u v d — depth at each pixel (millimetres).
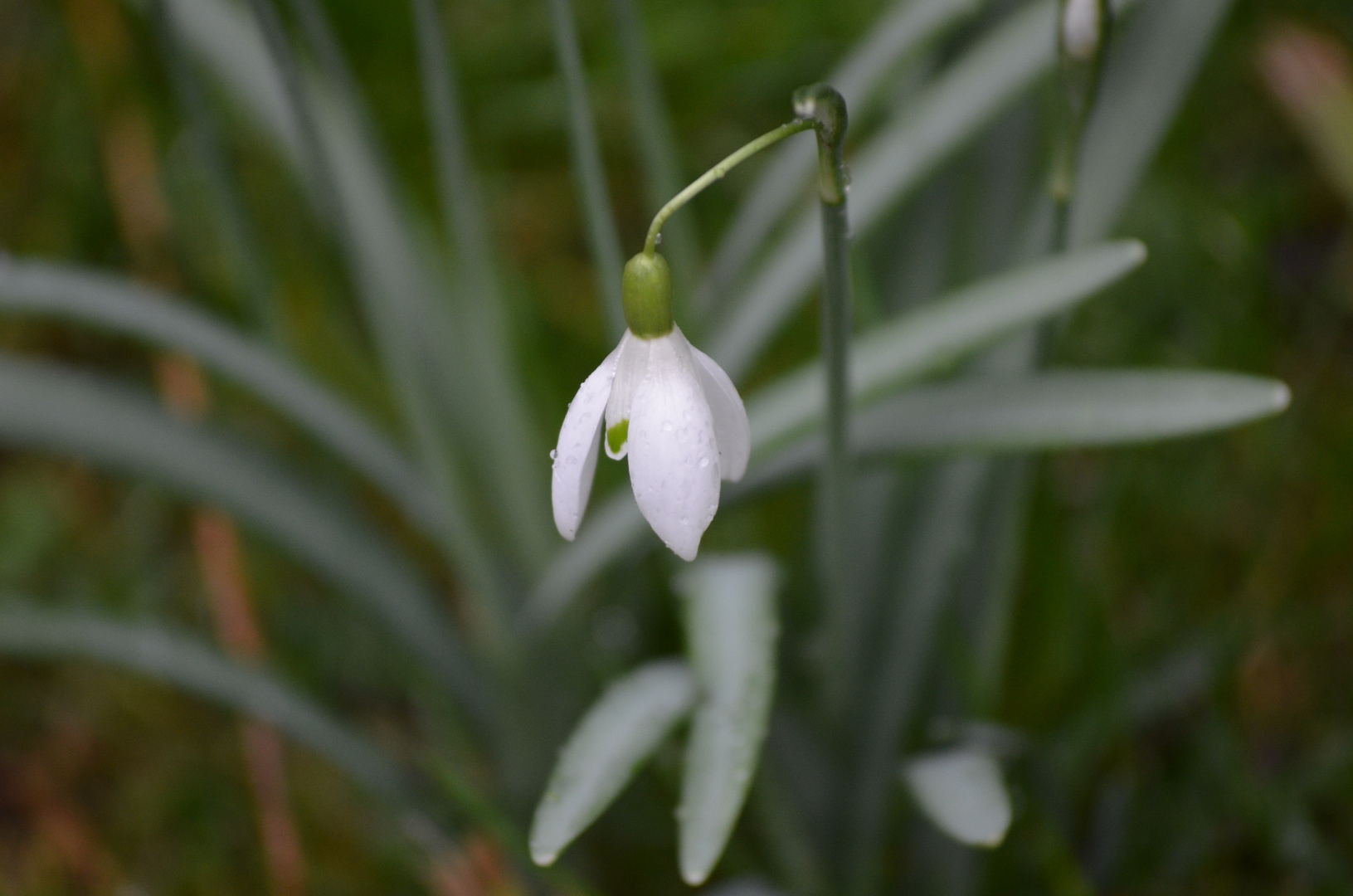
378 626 442
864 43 429
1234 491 522
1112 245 382
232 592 502
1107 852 439
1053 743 444
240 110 453
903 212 451
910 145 419
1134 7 416
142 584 572
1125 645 465
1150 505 520
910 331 396
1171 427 381
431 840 433
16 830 493
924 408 400
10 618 419
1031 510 448
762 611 389
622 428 345
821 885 420
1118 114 418
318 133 411
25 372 421
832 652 405
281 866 463
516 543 451
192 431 431
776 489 411
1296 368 557
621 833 452
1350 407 539
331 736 432
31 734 523
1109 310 571
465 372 450
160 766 511
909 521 435
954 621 423
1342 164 492
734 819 360
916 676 427
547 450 512
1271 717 463
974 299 393
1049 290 385
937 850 438
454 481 435
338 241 422
